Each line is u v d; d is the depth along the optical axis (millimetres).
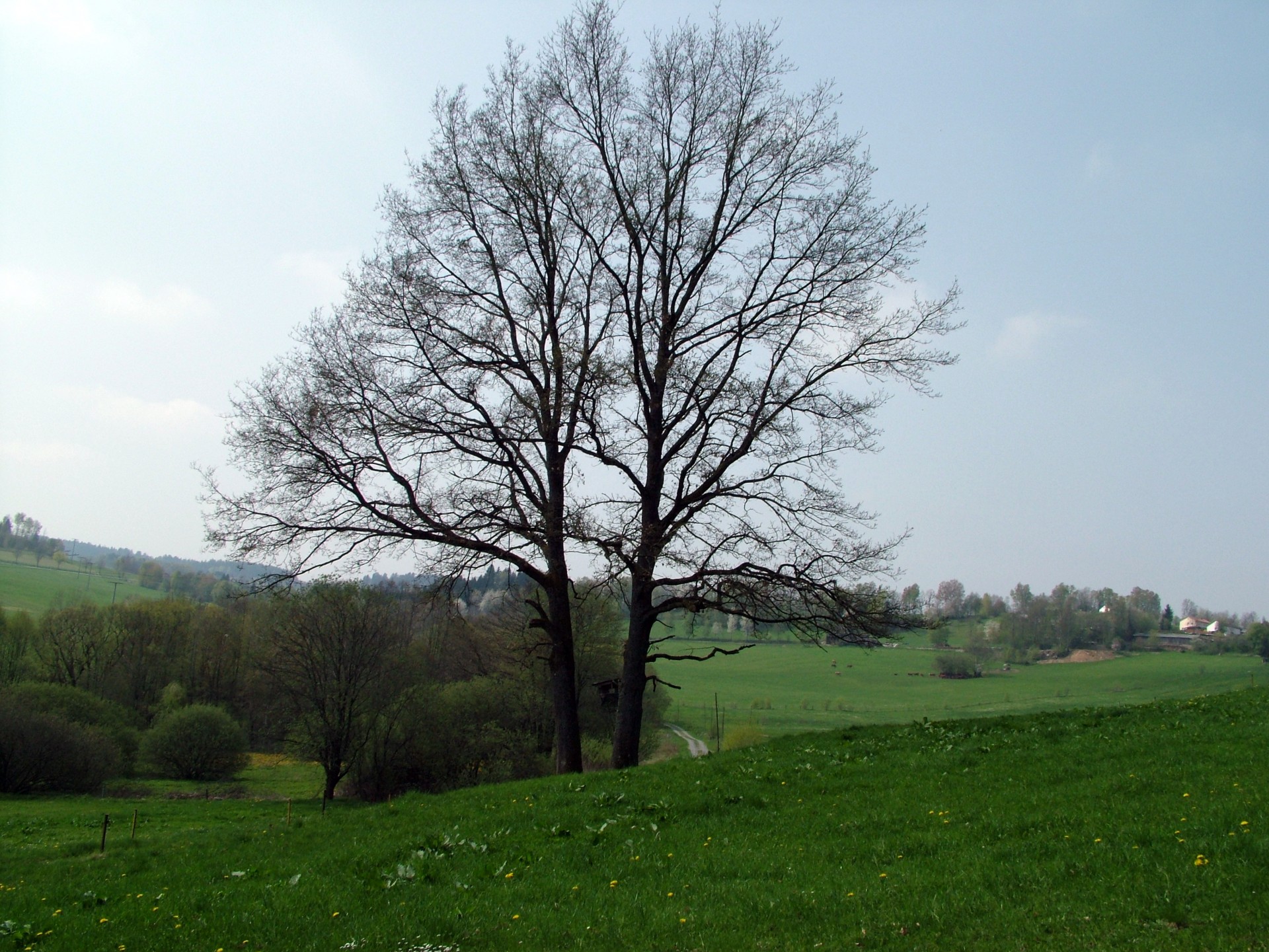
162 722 56156
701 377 19344
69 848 18453
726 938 7715
